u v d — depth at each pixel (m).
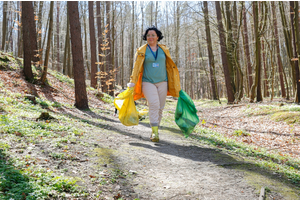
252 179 3.16
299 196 2.75
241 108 14.48
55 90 12.45
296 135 8.48
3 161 2.89
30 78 11.95
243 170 3.53
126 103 4.92
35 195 2.18
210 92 35.84
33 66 13.87
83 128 5.96
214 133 8.19
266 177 3.30
